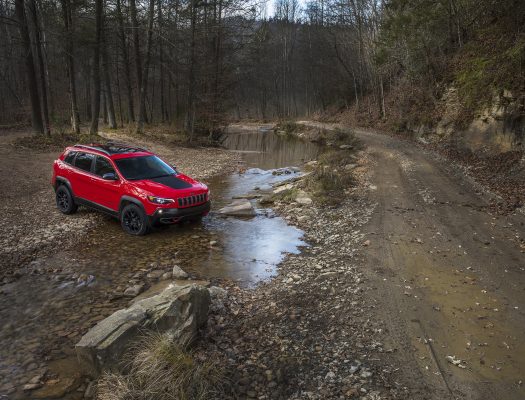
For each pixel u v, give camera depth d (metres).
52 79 35.97
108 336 4.48
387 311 6.01
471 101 21.25
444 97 27.41
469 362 4.79
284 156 27.83
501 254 8.30
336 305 6.19
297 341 5.17
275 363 4.69
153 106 39.69
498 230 9.80
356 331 5.45
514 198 12.40
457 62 27.44
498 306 6.18
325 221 11.13
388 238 9.43
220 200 14.02
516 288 6.79
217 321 5.61
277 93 79.38
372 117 45.94
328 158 22.75
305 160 25.77
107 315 5.86
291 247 9.19
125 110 43.09
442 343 5.19
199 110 30.75
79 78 45.38
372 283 6.99
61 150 20.47
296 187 15.27
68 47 24.70
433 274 7.38
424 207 12.12
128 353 4.45
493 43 19.78
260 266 8.00
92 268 7.59
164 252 8.56
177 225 10.64
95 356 4.34
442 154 22.45
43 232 9.45
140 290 6.69
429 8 28.67
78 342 4.84
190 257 8.35
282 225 11.04
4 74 40.56
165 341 4.43
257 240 9.65
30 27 25.11
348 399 4.12
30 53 21.48
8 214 10.66
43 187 13.75
